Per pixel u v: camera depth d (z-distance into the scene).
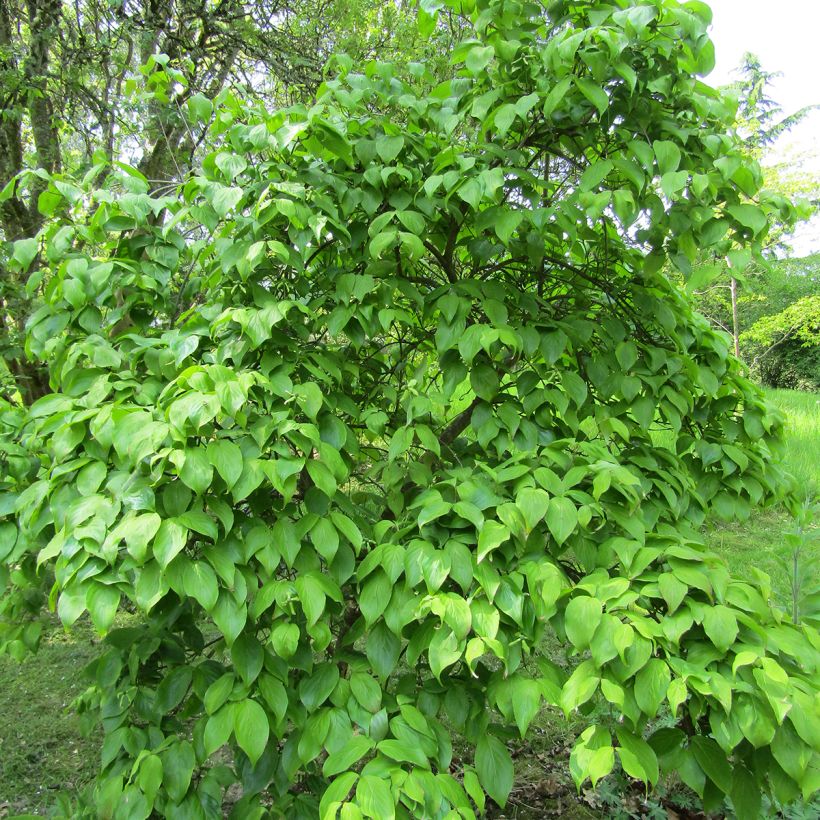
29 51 4.29
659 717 2.52
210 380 1.41
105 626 1.25
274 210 1.62
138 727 1.72
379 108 2.17
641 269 2.10
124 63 4.46
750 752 1.29
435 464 2.04
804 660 1.22
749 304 10.81
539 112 1.81
